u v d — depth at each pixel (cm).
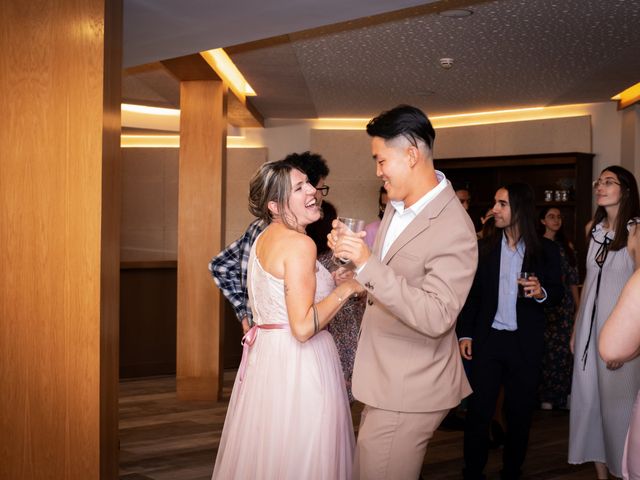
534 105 920
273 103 924
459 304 262
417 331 260
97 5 349
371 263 254
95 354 347
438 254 264
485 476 489
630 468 216
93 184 348
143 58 602
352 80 771
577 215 875
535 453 551
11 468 351
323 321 297
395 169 273
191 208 712
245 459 310
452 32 582
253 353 319
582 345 448
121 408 693
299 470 304
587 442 448
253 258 320
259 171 318
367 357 284
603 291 436
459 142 995
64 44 350
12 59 351
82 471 348
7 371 350
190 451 546
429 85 796
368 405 280
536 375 456
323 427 307
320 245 388
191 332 719
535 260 454
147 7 468
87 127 349
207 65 647
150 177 1140
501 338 454
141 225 1144
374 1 457
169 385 809
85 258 348
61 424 348
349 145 1045
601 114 898
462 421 625
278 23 505
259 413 310
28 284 350
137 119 1021
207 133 710
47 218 350
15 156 351
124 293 852
